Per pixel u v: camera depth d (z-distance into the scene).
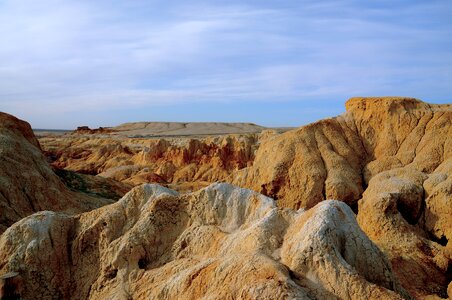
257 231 16.52
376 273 15.18
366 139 55.53
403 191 33.91
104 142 118.19
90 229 19.92
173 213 19.98
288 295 12.51
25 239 19.45
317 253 14.23
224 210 19.67
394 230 29.80
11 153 36.38
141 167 81.75
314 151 52.62
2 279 17.70
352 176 49.59
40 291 18.73
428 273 26.16
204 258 17.67
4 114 42.94
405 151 50.94
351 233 15.51
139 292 17.17
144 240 19.05
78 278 19.38
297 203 48.88
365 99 58.00
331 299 13.41
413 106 55.62
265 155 56.06
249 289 13.09
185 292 15.36
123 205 20.70
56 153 102.06
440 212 32.66
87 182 47.88
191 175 79.50
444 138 48.88
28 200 34.50
